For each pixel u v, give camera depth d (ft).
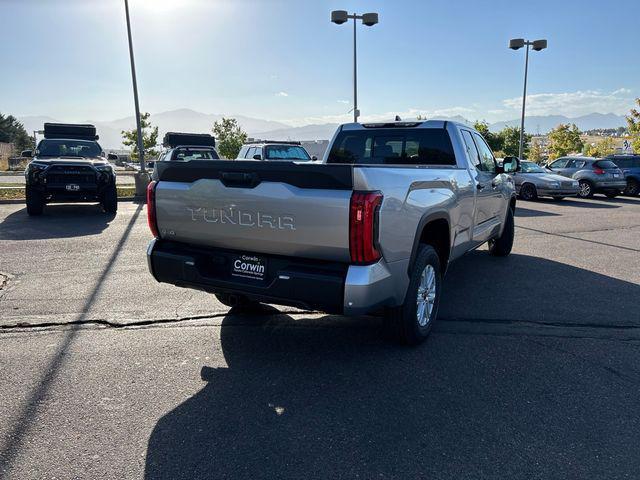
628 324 15.61
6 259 23.94
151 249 13.76
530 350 13.56
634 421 9.97
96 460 8.68
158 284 19.81
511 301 17.99
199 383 11.59
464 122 20.40
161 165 13.51
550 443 9.19
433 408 10.45
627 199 63.57
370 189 10.66
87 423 9.85
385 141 19.71
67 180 38.52
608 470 8.42
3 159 202.80
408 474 8.31
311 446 9.09
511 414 10.21
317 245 11.12
